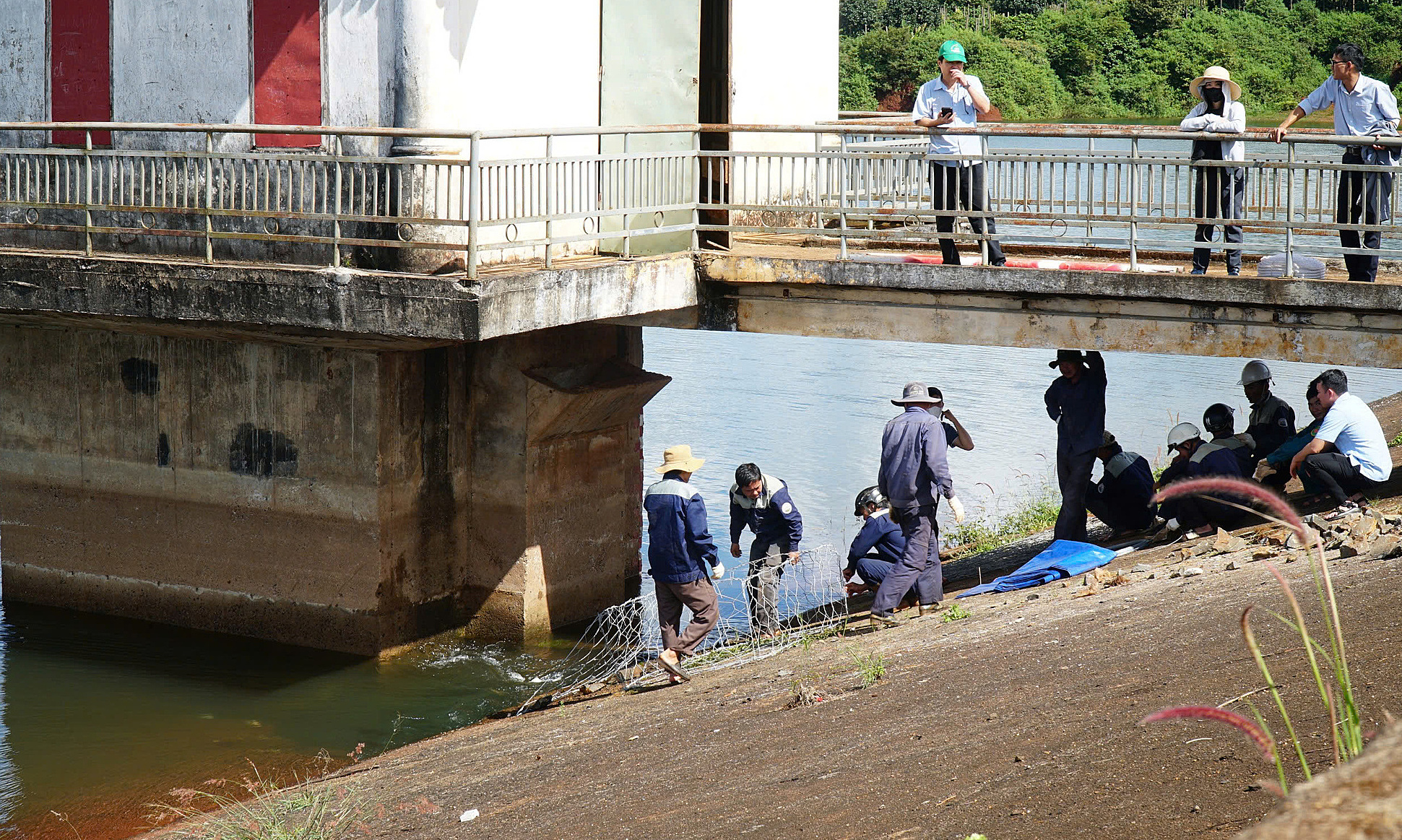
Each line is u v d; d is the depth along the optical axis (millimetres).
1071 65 78375
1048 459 21422
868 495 12039
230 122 13148
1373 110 11539
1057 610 9555
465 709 12844
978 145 13711
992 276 12398
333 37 12555
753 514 12641
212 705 12898
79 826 10117
